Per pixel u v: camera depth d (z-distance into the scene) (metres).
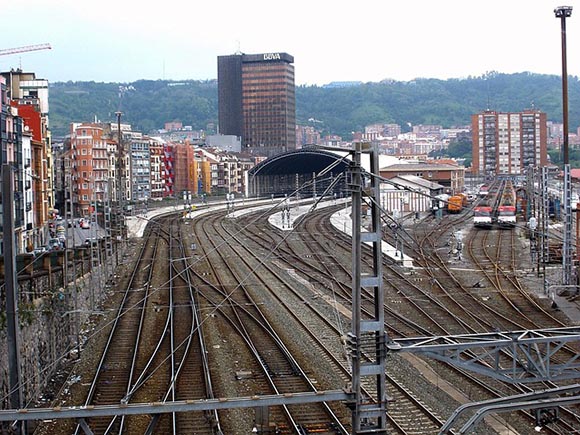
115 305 58.25
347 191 24.81
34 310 35.78
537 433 28.06
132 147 178.75
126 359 40.75
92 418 30.38
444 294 59.06
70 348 43.06
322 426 28.70
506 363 37.62
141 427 29.19
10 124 81.50
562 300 55.47
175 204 160.25
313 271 72.94
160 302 58.44
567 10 53.78
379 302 22.02
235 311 53.50
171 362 39.31
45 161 106.06
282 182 193.75
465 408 21.80
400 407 31.34
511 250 85.31
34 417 20.22
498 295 58.47
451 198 134.38
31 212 90.88
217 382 35.72
